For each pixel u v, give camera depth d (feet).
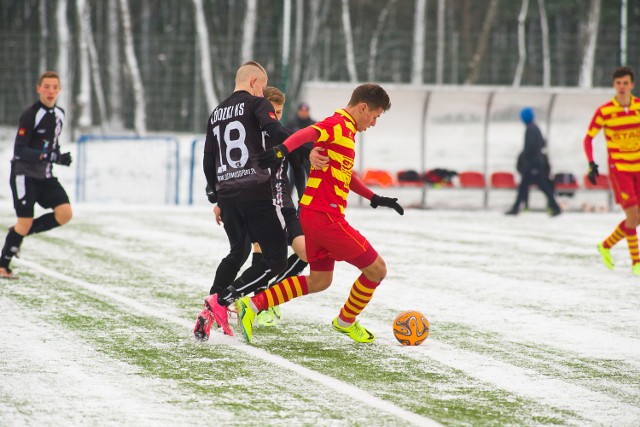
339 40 484.74
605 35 485.97
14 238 98.22
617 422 50.16
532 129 203.41
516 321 80.64
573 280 106.63
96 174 278.26
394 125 235.81
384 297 92.32
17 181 97.04
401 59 498.69
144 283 98.07
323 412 50.85
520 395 55.57
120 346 66.95
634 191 113.39
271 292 68.18
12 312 79.77
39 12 450.71
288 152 62.28
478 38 508.94
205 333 67.67
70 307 82.79
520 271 113.60
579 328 77.82
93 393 54.08
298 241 73.26
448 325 78.23
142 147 313.12
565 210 225.35
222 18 488.44
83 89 361.71
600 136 248.32
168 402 52.42
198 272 107.14
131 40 391.04
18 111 349.00
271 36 472.44
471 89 226.79
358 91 66.33
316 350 67.15
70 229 155.84
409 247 138.21
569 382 59.06
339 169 65.57
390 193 247.50
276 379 58.08
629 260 126.21
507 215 207.31
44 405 51.47
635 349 69.82
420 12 428.15
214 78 456.04
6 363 61.16
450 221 188.24
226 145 68.64
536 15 509.76
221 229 160.35
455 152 266.98
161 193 260.21
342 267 114.93
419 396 54.75
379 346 69.05
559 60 456.04
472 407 52.54
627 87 112.78
